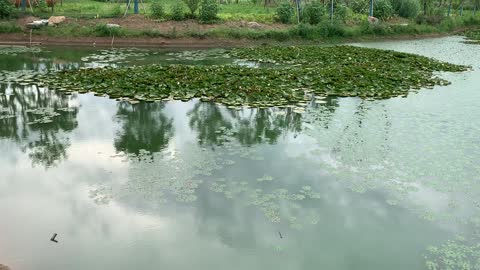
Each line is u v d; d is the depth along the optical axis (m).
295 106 10.07
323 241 5.04
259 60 16.80
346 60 16.31
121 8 24.94
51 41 20.17
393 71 14.31
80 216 5.48
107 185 6.30
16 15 21.19
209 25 22.50
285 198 5.98
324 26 23.88
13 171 6.76
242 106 10.05
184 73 12.89
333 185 6.38
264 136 8.34
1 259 4.58
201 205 5.77
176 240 5.00
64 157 7.29
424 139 8.16
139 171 6.71
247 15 24.89
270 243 4.98
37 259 4.60
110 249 4.80
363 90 11.70
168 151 7.54
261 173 6.71
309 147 7.78
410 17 30.83
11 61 15.96
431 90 12.13
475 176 6.68
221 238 5.06
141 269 4.46
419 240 5.07
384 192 6.20
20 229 5.18
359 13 28.98
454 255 4.79
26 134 8.37
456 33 31.12
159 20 22.23
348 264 4.61
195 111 9.83
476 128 8.77
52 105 10.17
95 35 20.61
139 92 10.91
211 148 7.70
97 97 10.79
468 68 16.11
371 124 9.00
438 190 6.27
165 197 5.96
